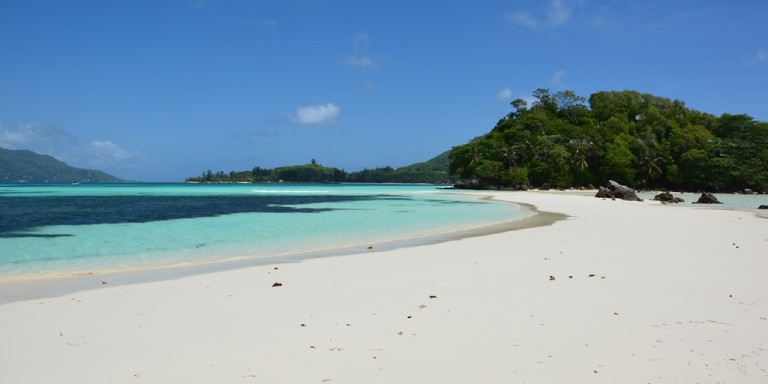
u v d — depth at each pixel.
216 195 74.62
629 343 6.85
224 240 20.23
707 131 116.75
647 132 117.62
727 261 13.91
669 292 9.99
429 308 8.75
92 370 5.98
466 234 21.53
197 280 11.51
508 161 116.12
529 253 15.53
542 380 5.64
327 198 64.25
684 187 108.88
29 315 8.39
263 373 5.88
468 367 6.03
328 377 5.75
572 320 7.95
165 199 60.28
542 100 139.50
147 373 5.88
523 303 9.07
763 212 35.88
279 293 10.03
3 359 6.34
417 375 5.80
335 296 9.73
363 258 14.82
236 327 7.66
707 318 8.06
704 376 5.74
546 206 43.41
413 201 55.47
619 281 11.11
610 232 21.81
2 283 11.31
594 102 138.50
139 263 14.52
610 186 59.84
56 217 32.03
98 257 15.70
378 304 9.06
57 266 14.00
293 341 7.00
